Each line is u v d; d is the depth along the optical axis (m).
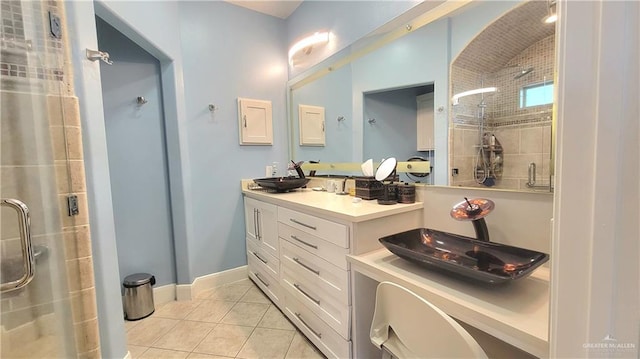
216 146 2.38
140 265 2.10
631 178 0.35
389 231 1.34
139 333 1.76
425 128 1.49
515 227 1.12
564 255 0.42
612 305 0.37
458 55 1.32
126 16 1.52
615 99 0.35
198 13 2.25
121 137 1.99
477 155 1.25
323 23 2.22
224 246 2.46
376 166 1.84
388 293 0.78
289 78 2.73
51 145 1.10
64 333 1.13
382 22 1.73
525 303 0.79
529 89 1.08
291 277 1.74
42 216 1.05
